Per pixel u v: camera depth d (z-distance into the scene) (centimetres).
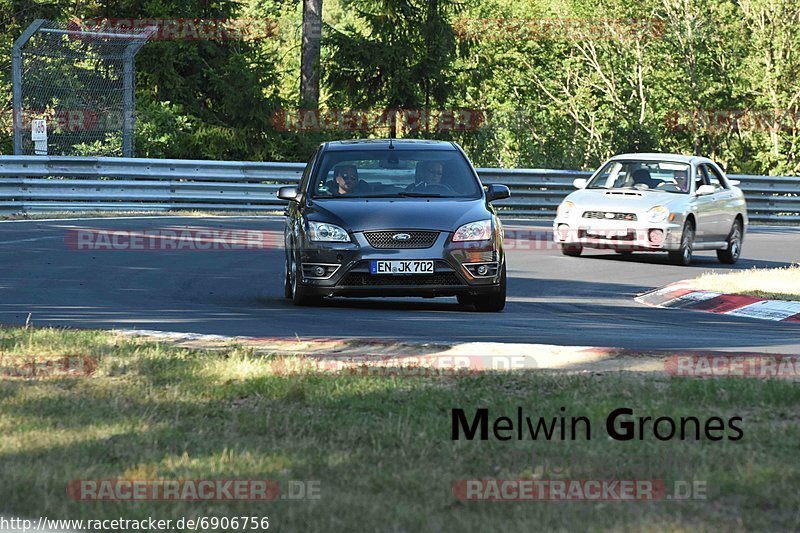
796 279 5378
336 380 2533
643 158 7425
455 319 3962
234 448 1947
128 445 1942
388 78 14762
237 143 13550
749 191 11700
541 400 2347
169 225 7856
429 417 2181
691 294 5112
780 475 1770
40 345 2906
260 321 3728
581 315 4391
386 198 4384
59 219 7844
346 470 1805
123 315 3853
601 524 1529
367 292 4169
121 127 10231
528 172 10719
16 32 13762
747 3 19012
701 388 2442
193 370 2616
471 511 1599
